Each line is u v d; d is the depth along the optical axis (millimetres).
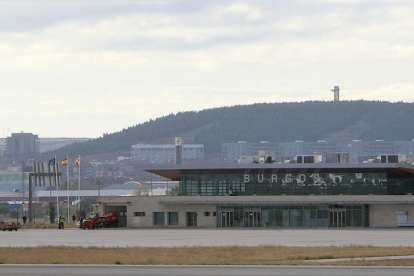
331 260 103938
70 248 127438
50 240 156750
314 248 125562
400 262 100375
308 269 93625
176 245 137625
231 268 95250
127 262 102000
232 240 154000
